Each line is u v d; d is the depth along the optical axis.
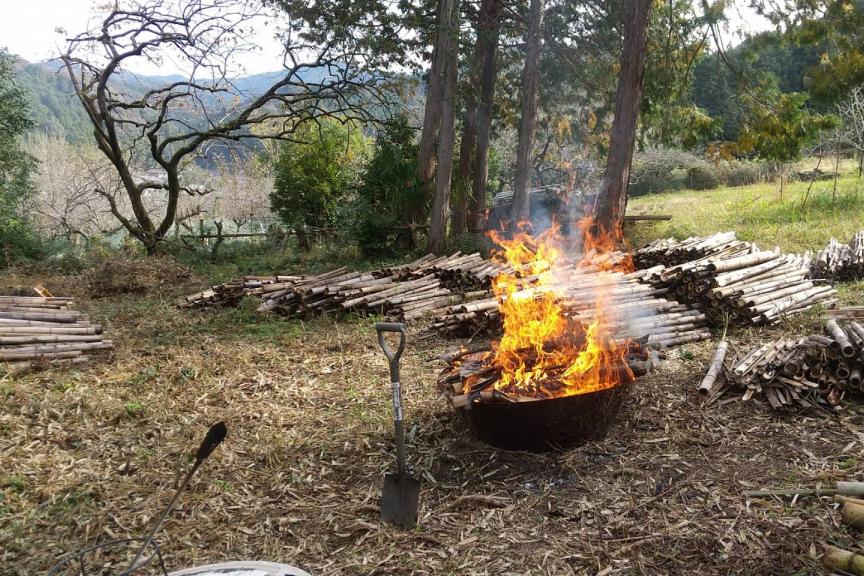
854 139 18.33
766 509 3.71
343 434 5.19
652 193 28.58
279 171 19.25
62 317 8.21
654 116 16.73
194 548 3.69
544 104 19.44
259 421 5.57
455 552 3.57
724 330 7.14
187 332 9.05
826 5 13.55
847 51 13.84
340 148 19.86
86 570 3.46
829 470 4.05
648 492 4.02
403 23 15.91
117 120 17.17
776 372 5.16
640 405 5.32
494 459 4.54
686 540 3.50
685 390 5.55
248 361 7.42
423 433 5.09
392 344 7.88
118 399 6.06
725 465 4.27
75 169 27.00
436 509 4.02
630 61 12.89
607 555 3.43
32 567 3.49
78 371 7.06
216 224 17.22
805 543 3.35
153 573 3.45
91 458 4.88
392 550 3.62
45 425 5.45
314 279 10.55
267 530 3.88
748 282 7.64
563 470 4.35
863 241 9.62
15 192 17.97
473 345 7.54
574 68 17.80
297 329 8.97
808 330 6.73
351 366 7.09
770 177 24.89
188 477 2.47
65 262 15.07
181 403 6.03
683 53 16.45
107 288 12.52
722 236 10.18
